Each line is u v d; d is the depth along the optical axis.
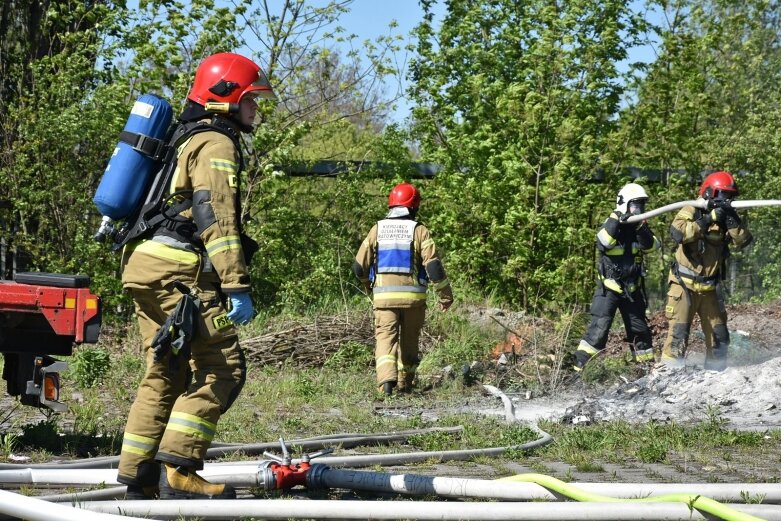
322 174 19.03
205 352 4.42
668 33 18.28
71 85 15.90
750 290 25.91
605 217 17.44
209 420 4.42
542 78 17.44
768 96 24.75
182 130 4.53
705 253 10.93
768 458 6.36
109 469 5.00
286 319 13.68
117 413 8.22
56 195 15.86
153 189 4.46
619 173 17.89
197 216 4.30
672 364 10.88
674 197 18.53
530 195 17.34
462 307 14.54
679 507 3.94
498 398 10.28
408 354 10.73
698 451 6.62
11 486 4.92
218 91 4.58
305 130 16.75
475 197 17.48
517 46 18.41
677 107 18.39
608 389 10.35
